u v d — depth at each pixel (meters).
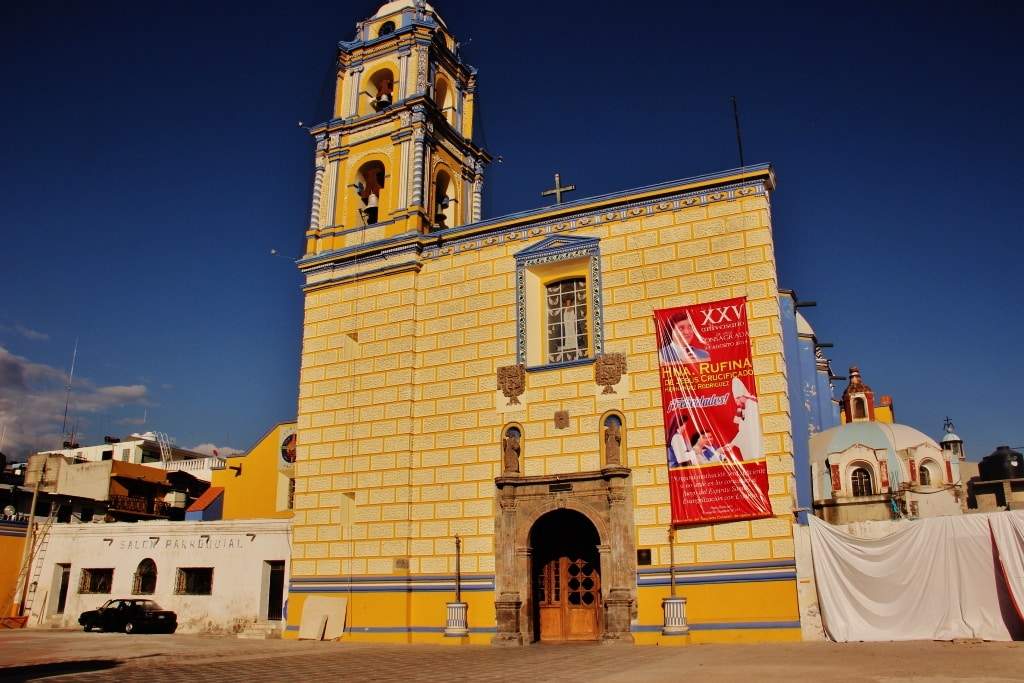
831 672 13.97
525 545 24.88
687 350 24.33
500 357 27.14
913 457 46.41
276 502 38.38
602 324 25.75
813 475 47.25
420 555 26.50
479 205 35.59
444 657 20.19
